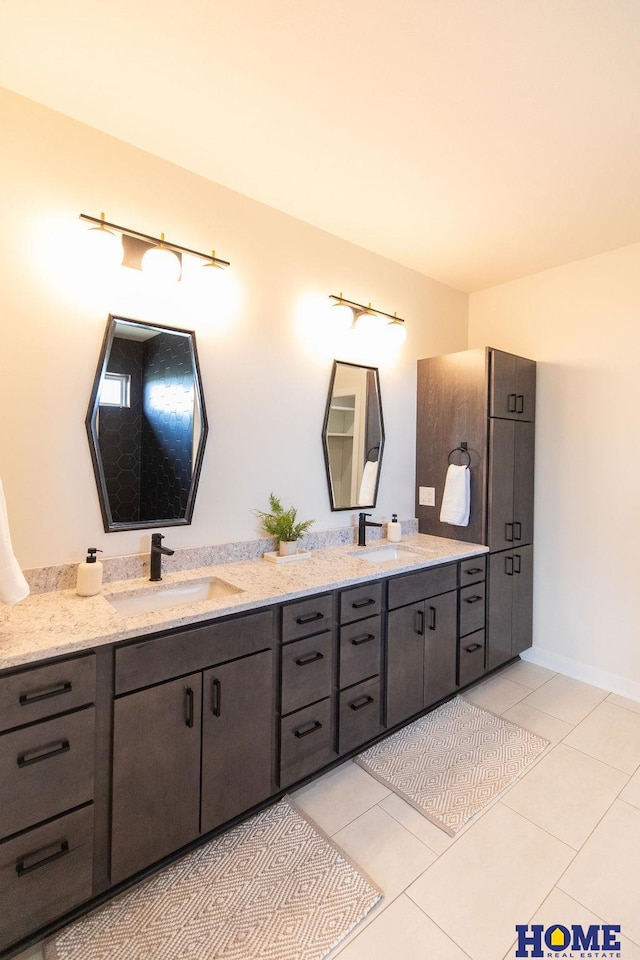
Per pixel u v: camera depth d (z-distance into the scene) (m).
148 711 1.49
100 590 1.78
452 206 2.38
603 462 2.88
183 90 1.64
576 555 3.01
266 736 1.80
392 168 2.07
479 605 2.78
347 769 2.11
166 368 2.07
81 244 1.83
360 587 2.12
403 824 1.79
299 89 1.62
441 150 1.94
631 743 2.31
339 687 2.06
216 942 1.34
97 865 1.42
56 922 1.37
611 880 1.55
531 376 3.13
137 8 1.32
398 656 2.30
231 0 1.29
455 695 2.77
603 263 2.88
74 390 1.83
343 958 1.30
